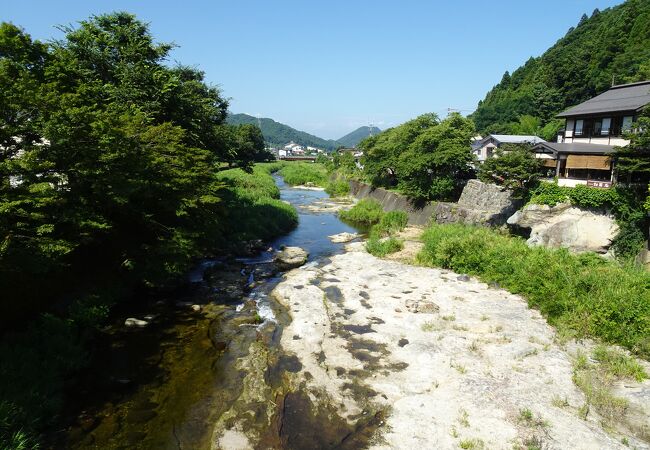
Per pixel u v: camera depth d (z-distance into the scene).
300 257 22.48
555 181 23.41
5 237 9.62
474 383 9.84
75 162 12.05
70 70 16.11
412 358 11.28
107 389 10.16
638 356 11.13
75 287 13.82
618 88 27.97
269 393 9.98
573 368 10.57
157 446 8.24
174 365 11.34
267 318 14.52
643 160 19.22
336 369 10.89
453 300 15.62
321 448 8.04
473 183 29.05
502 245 19.27
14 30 14.23
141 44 21.75
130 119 16.03
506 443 7.82
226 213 22.45
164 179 16.28
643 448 7.77
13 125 10.61
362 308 14.95
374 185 44.66
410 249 24.31
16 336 10.62
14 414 8.13
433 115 40.78
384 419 8.84
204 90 31.52
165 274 16.31
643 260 19.27
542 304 14.29
